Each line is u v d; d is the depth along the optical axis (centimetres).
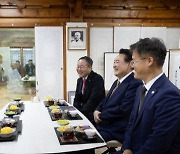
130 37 477
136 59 141
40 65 460
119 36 473
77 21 461
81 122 213
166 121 125
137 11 480
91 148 155
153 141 127
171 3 482
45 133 182
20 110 254
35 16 454
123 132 211
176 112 124
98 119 226
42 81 462
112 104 218
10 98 543
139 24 477
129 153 152
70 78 466
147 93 143
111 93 235
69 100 442
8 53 550
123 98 214
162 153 128
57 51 462
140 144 143
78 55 463
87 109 269
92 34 467
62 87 468
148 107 137
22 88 564
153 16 485
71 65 463
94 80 285
